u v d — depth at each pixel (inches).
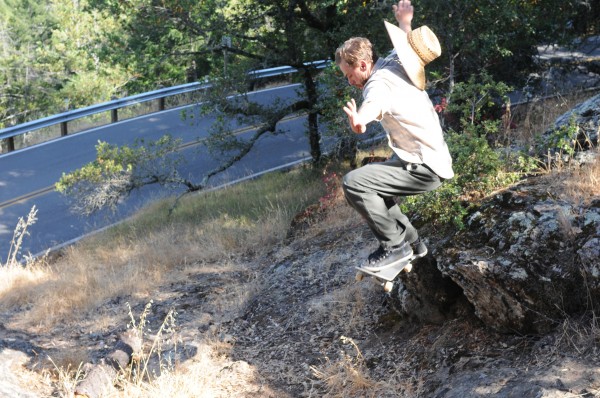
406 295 273.6
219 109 621.6
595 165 258.5
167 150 589.0
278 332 312.8
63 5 1664.6
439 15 476.7
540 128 389.1
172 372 281.0
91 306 384.8
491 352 237.9
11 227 607.2
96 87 1507.1
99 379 273.6
